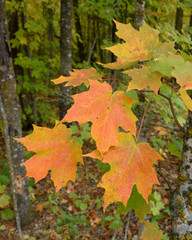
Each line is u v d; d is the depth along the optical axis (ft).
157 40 3.38
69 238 13.64
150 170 2.70
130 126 2.74
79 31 26.78
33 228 13.96
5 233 13.26
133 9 16.75
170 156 17.02
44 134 3.02
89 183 17.71
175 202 3.90
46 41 26.53
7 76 10.43
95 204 16.05
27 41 18.94
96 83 3.00
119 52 3.14
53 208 15.43
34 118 23.39
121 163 2.71
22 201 13.48
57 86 23.58
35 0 16.58
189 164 3.70
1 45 9.98
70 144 3.01
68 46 14.15
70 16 13.84
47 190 16.85
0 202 13.14
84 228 14.47
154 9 13.85
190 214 3.72
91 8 15.89
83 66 15.43
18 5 16.20
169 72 2.94
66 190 17.04
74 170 2.90
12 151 11.74
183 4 13.60
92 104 2.76
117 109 2.79
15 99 11.06
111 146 2.80
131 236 13.73
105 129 2.66
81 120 2.63
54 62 21.85
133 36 3.28
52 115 23.61
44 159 2.89
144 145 2.87
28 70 21.04
